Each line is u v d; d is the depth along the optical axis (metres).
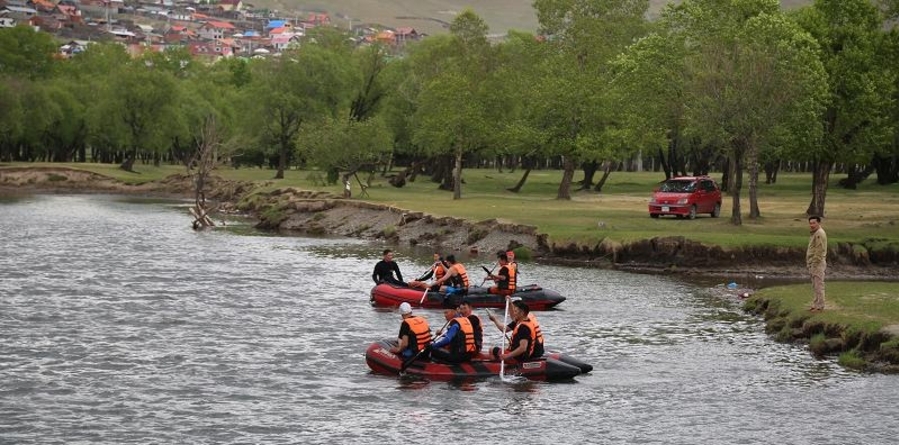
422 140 103.31
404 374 27.86
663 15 75.81
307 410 24.77
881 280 47.66
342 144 89.94
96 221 80.81
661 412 24.66
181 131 139.88
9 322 35.00
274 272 49.75
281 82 117.00
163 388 26.66
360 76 120.50
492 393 26.28
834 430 23.12
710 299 41.62
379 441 22.42
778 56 59.22
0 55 155.50
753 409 24.84
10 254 55.47
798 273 49.97
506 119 91.75
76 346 31.42
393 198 85.19
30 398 25.53
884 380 27.38
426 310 39.25
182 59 181.88
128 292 42.25
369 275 49.00
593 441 22.48
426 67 110.81
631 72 75.44
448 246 62.66
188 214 91.25
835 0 65.69
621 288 44.69
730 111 59.06
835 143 64.38
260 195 94.81
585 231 57.09
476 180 117.12
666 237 52.59
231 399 25.69
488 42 100.75
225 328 34.69
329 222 75.88
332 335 33.75
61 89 143.38
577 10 89.06
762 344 32.34
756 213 63.59
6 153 148.75
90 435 22.72
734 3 68.62
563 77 85.94
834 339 30.64
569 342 32.69
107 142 150.25
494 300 39.72
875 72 63.88
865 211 71.25
